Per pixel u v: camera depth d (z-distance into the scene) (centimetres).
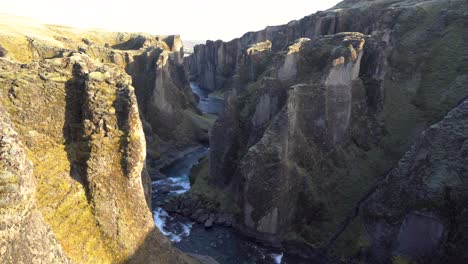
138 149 2403
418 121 5203
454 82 5375
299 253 4366
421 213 3681
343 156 5041
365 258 4006
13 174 1491
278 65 5375
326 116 4928
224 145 5647
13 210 1468
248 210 4703
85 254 2111
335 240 4284
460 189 3544
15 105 2238
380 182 4459
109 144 2356
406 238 3784
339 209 4606
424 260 3653
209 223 4969
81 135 2361
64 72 2489
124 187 2389
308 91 4856
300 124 4884
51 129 2328
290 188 4594
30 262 1555
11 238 1458
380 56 5300
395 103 5522
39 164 2189
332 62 4897
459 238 3438
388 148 5125
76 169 2314
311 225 4559
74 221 2158
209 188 5731
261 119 5375
